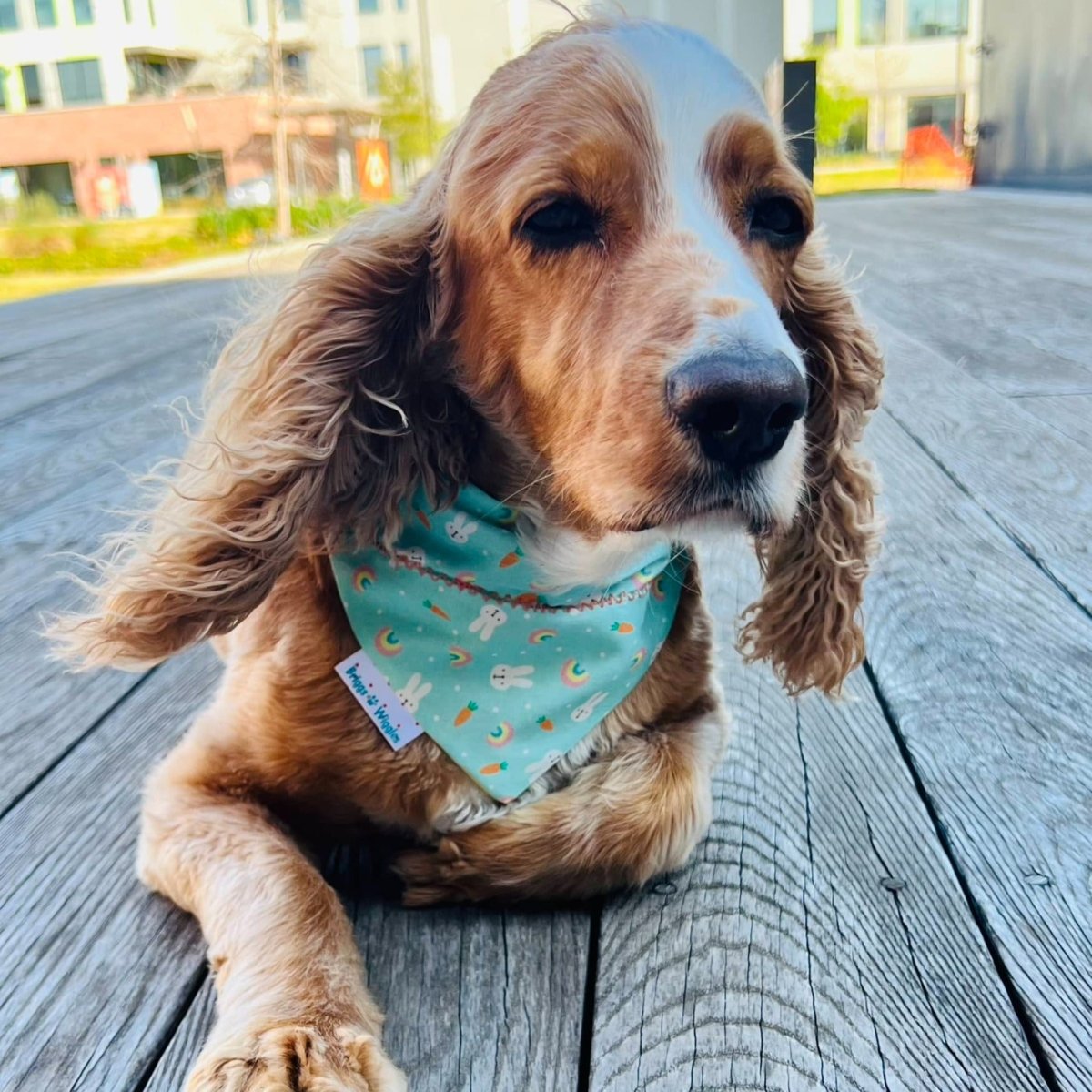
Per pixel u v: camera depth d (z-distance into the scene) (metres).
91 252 3.54
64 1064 0.36
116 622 0.46
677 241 0.42
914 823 0.49
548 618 0.45
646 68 0.44
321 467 0.46
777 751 0.55
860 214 3.54
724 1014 0.38
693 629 0.51
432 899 0.43
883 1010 0.38
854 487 0.55
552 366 0.44
